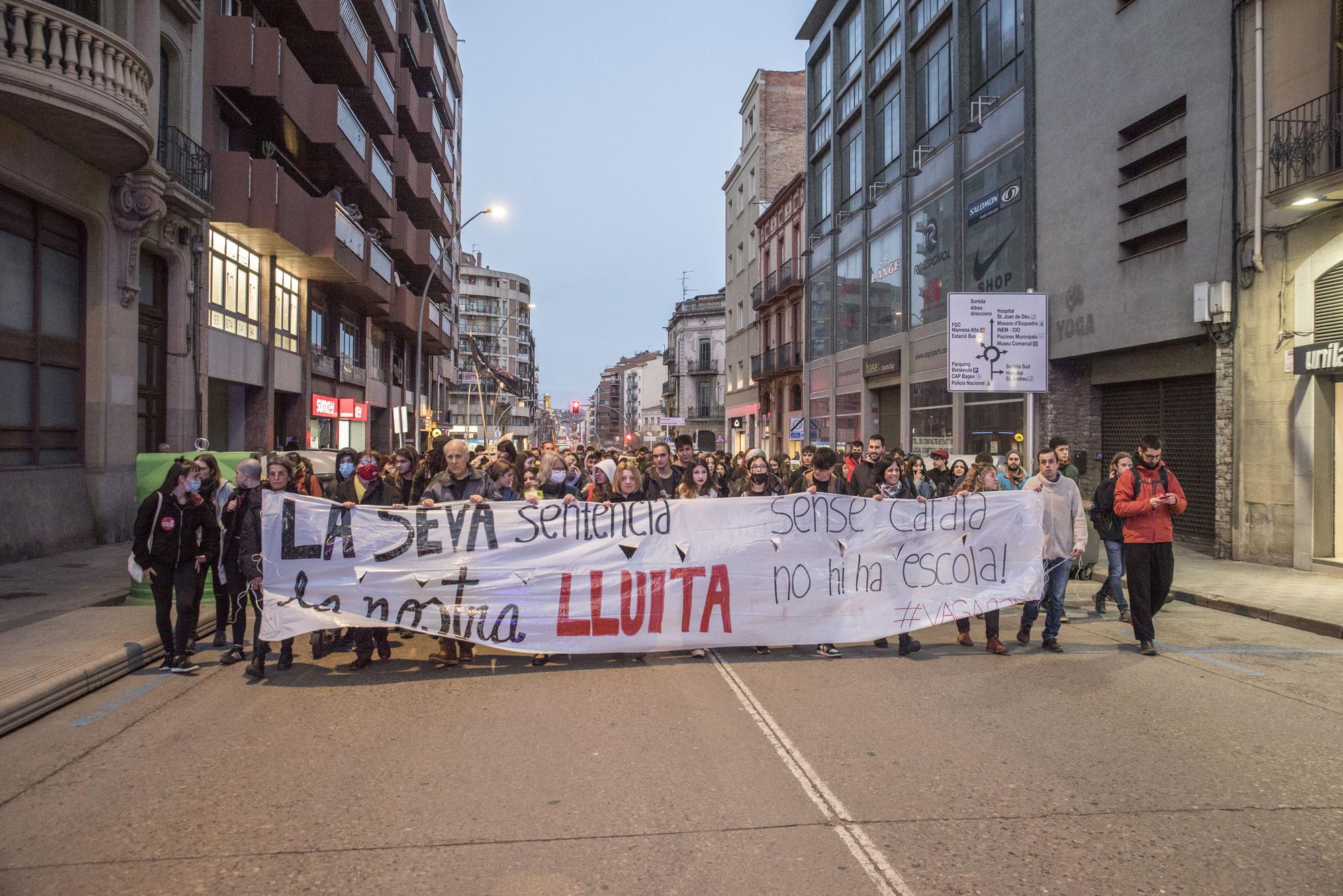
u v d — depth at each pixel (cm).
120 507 1288
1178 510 686
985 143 1864
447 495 668
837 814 367
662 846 337
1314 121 1034
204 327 1589
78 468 1226
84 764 431
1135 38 1356
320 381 2467
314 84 1947
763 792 391
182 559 619
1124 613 840
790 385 3609
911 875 313
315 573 620
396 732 479
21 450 1119
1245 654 686
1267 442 1130
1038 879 310
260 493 620
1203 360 1275
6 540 1054
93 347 1249
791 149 4141
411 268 3431
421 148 3619
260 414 1961
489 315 10306
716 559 676
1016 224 1723
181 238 1493
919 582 698
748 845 338
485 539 648
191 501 627
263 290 1950
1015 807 376
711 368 7300
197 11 1495
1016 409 1700
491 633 643
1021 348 1329
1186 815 367
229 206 1606
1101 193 1448
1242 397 1163
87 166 1204
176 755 443
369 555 629
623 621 663
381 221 2864
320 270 2138
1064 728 488
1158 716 511
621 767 422
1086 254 1486
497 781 404
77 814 369
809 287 3241
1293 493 1096
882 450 958
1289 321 1092
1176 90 1264
